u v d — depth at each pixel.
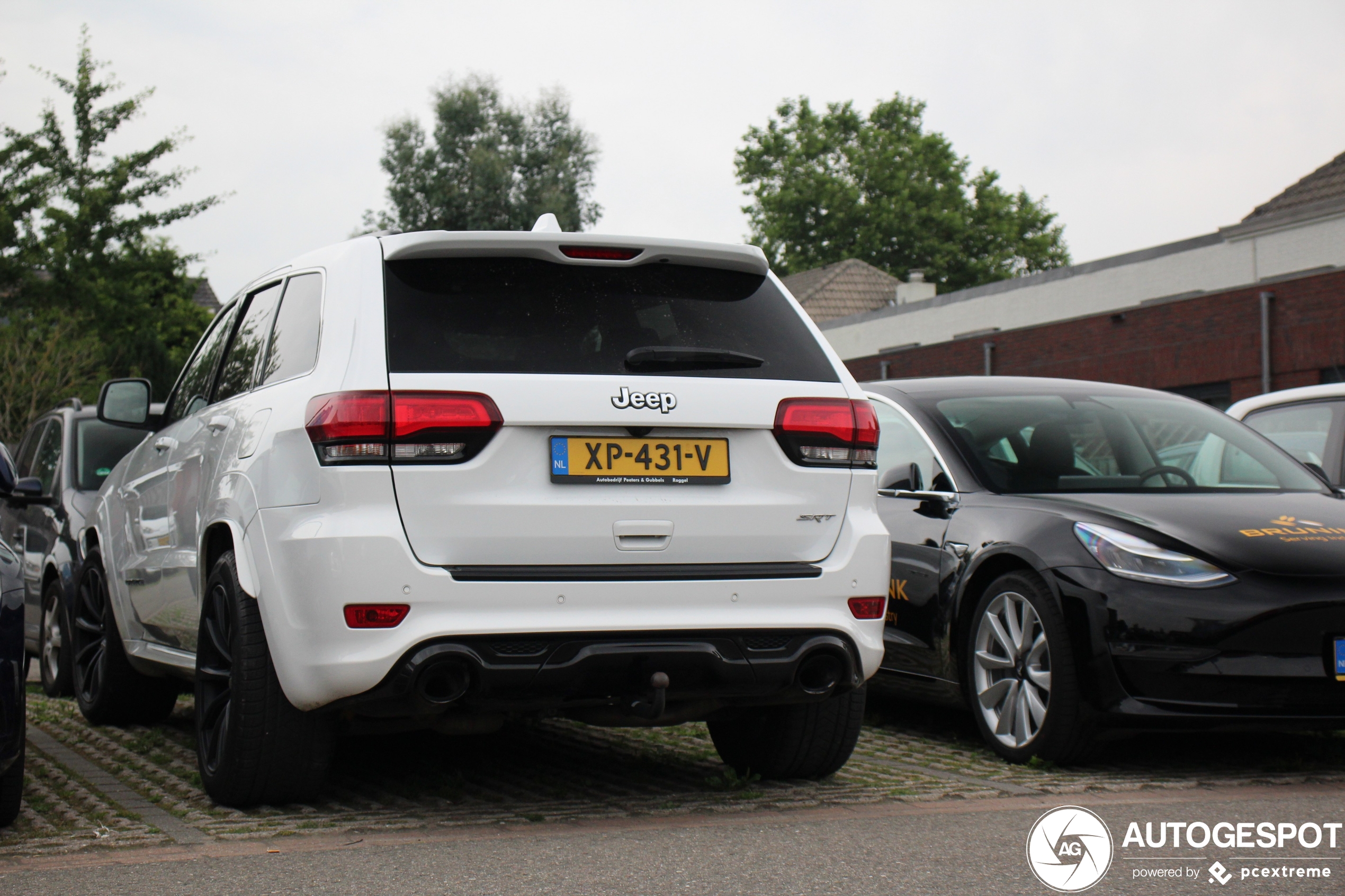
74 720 6.51
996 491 5.70
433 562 3.73
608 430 3.91
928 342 33.97
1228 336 20.98
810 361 4.28
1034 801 4.40
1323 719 4.72
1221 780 4.82
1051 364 24.17
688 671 3.93
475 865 3.51
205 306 58.31
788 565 4.10
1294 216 25.08
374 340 3.84
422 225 54.69
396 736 5.78
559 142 56.47
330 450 3.75
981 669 5.44
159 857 3.57
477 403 3.79
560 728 6.04
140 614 5.58
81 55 30.56
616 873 3.43
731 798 4.44
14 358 29.25
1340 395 7.44
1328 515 5.25
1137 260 28.47
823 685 4.15
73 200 30.31
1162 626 4.76
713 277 4.32
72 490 8.06
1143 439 6.09
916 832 3.90
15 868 3.46
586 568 3.86
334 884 3.31
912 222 63.75
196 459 4.79
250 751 4.04
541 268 4.11
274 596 3.87
